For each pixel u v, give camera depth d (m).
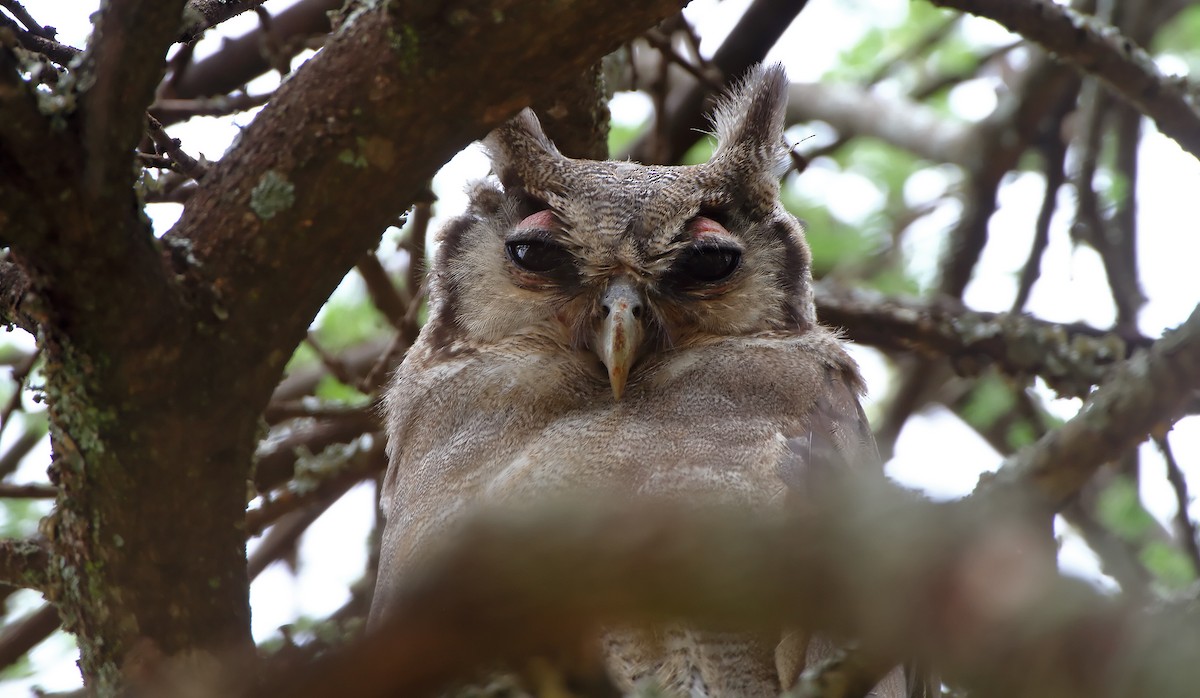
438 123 6.48
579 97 10.68
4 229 5.87
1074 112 15.40
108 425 6.38
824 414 9.43
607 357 9.30
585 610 3.34
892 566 3.37
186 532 6.66
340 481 12.41
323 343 14.89
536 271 10.09
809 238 15.80
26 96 5.68
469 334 10.28
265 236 6.54
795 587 3.38
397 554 9.03
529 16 6.15
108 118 5.74
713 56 13.20
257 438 6.88
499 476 8.91
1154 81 11.46
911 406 14.56
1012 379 13.01
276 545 13.36
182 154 7.40
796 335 10.23
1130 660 3.22
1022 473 7.06
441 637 3.32
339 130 6.49
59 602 7.02
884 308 13.14
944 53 17.33
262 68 13.47
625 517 3.41
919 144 16.36
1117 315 13.77
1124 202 14.56
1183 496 11.58
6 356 14.33
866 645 3.47
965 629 3.31
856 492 3.82
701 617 3.38
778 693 8.05
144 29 5.67
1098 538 12.21
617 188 10.25
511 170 10.55
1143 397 7.09
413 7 6.24
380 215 6.67
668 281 10.02
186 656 6.78
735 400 9.31
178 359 6.34
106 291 6.05
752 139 10.55
